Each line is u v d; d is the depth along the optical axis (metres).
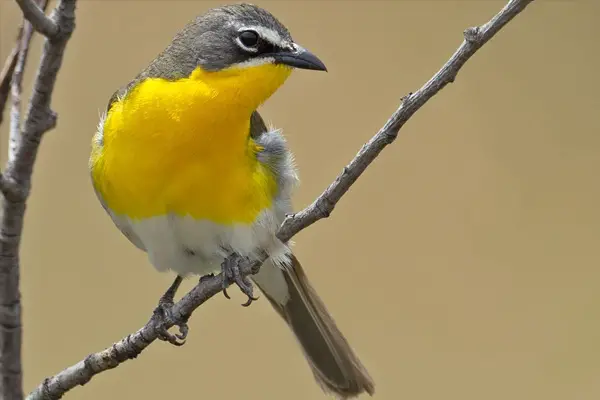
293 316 2.93
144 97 2.87
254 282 2.93
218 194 2.87
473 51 2.80
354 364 2.93
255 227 2.88
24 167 2.80
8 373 2.82
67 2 2.78
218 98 2.87
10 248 2.81
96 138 2.88
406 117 2.81
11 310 2.81
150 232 2.88
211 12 2.88
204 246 2.89
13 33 2.85
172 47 2.88
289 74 2.88
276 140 2.89
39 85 2.79
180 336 2.86
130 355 2.85
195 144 2.87
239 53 2.87
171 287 2.91
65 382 2.85
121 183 2.88
